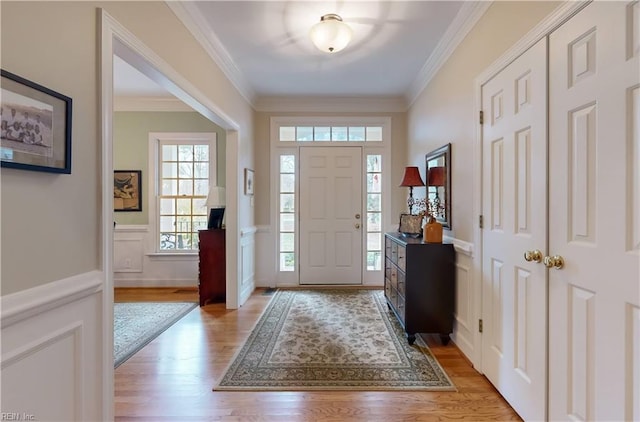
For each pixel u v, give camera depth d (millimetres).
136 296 3992
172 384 2010
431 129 3221
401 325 2951
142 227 4395
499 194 1876
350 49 2865
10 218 1003
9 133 980
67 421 1212
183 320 3143
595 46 1183
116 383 2023
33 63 1072
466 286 2340
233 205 3500
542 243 1486
